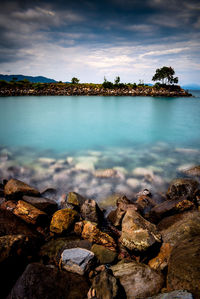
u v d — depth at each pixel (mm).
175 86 91188
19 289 3041
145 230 4344
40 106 39812
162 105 46500
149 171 9516
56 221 5094
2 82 70062
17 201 5922
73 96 67938
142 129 21656
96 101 52094
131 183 8172
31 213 5281
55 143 15539
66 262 3707
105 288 3020
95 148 14180
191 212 5168
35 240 4539
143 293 3057
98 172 9320
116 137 17875
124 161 11094
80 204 6094
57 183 8125
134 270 3510
